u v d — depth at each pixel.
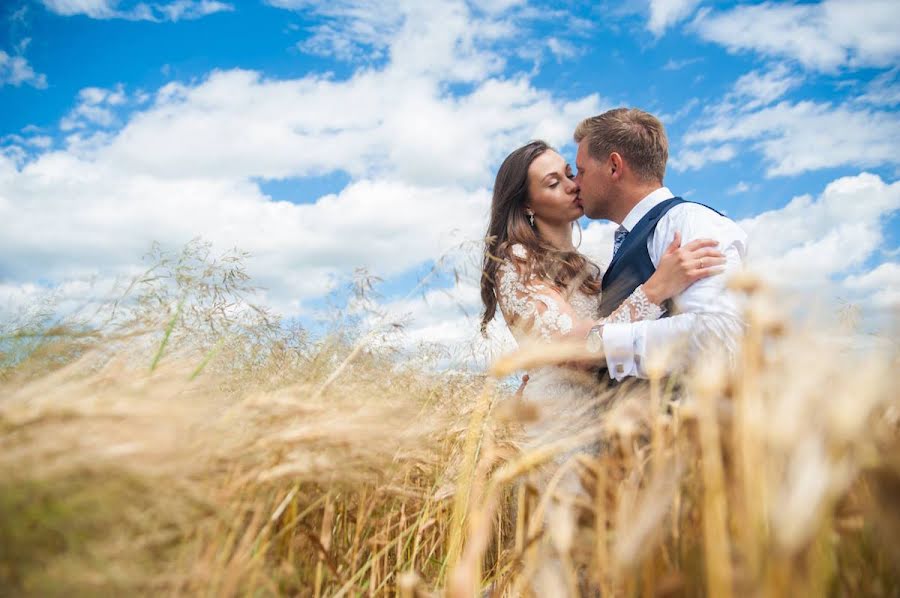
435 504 2.09
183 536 1.19
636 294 2.78
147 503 1.07
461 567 1.00
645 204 3.28
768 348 0.76
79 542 0.95
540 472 1.41
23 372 1.64
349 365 2.23
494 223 3.60
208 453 1.23
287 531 1.57
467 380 2.62
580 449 1.43
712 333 1.12
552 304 3.02
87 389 1.18
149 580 1.04
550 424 1.61
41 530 0.93
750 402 0.68
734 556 0.75
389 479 1.86
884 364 0.64
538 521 1.14
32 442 0.94
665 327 2.51
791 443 0.60
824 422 0.62
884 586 0.78
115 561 0.98
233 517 1.31
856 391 0.61
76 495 0.93
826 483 0.57
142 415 1.03
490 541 1.89
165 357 1.80
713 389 0.79
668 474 0.92
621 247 3.28
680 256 2.73
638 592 0.94
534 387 2.33
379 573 1.89
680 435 0.99
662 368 1.08
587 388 2.45
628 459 1.06
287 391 1.63
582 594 1.14
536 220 3.66
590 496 1.14
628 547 0.88
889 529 0.68
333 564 1.70
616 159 3.30
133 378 1.35
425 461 2.10
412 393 2.37
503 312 3.24
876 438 0.67
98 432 0.98
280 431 1.40
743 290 0.79
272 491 1.47
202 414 1.28
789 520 0.56
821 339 0.70
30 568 0.90
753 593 0.64
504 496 1.74
